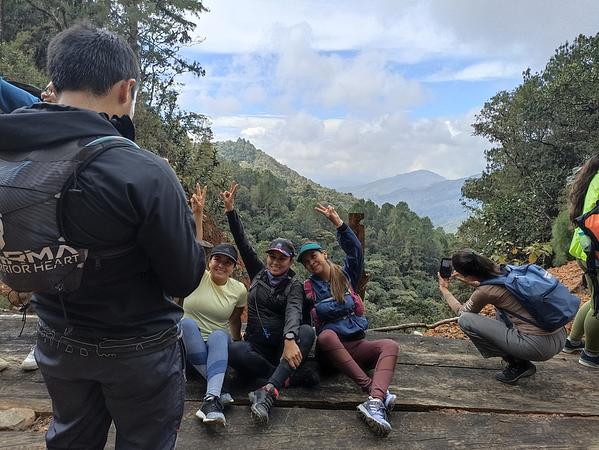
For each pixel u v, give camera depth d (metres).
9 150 1.21
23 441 2.46
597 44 18.14
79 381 1.44
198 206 2.78
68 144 1.19
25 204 1.14
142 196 1.17
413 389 3.19
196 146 21.23
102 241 1.20
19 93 2.31
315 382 3.08
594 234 3.06
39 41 23.41
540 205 15.28
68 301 1.31
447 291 3.58
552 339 3.10
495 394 3.17
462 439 2.65
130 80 1.38
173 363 1.49
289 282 3.02
